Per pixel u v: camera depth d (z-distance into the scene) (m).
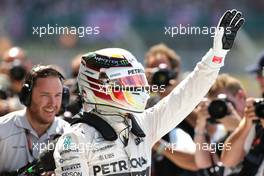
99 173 8.20
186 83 8.60
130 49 39.88
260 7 45.50
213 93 12.03
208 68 8.45
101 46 39.31
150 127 8.68
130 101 8.38
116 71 8.39
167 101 8.69
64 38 37.00
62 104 10.16
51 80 9.53
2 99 13.75
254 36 40.91
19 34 41.94
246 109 10.72
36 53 37.31
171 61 13.88
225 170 11.29
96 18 43.78
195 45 37.91
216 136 11.70
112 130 8.28
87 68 8.48
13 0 43.81
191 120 12.24
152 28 42.34
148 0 44.34
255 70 13.63
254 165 10.95
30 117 9.62
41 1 44.03
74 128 8.34
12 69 15.78
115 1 44.53
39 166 8.71
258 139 10.93
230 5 45.34
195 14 44.50
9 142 9.55
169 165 12.28
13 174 9.30
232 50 38.56
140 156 8.38
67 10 44.09
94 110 8.45
